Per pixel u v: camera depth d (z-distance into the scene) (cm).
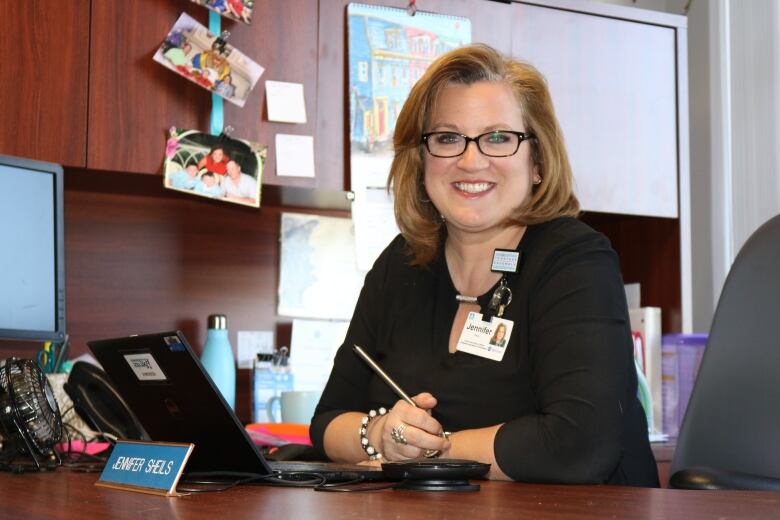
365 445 141
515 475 124
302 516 77
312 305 244
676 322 252
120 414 155
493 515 77
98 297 227
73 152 202
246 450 109
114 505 87
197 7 213
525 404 138
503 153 150
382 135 225
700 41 317
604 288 137
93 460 149
